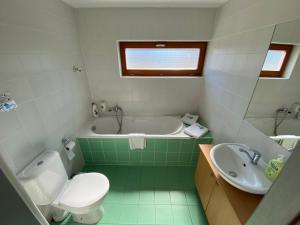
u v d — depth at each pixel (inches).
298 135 38.1
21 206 24.8
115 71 98.0
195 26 85.0
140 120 109.4
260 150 50.5
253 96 51.6
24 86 49.9
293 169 17.0
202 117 101.4
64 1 72.8
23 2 49.1
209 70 89.7
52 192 53.1
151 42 92.6
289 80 39.5
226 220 43.6
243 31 56.6
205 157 60.1
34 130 54.2
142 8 81.7
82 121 94.1
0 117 42.1
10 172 22.0
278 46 41.6
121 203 71.1
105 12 82.8
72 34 81.5
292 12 37.4
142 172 88.9
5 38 43.3
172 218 65.0
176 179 84.3
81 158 90.0
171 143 86.0
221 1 70.6
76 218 62.7
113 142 86.5
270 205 20.4
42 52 58.2
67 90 76.4
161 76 101.0
